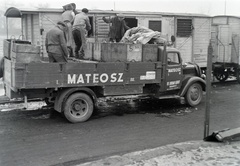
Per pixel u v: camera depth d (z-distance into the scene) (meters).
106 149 6.23
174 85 9.98
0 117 8.72
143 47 9.39
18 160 5.61
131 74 9.02
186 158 5.34
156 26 14.16
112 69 8.69
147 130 7.64
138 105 10.66
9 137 6.96
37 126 7.90
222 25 16.92
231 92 13.64
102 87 8.66
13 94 8.04
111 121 8.49
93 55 9.86
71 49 11.38
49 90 8.20
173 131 7.57
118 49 9.04
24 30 13.06
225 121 8.56
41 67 7.70
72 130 7.59
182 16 14.84
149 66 9.32
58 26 8.69
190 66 10.91
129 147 6.36
